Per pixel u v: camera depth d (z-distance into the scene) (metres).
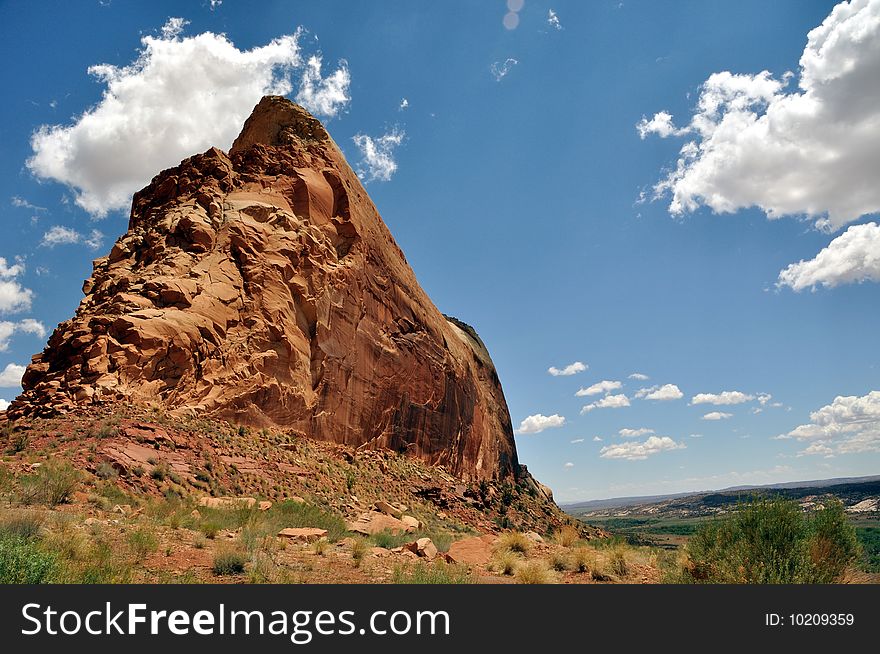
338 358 38.38
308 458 30.98
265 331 32.62
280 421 31.88
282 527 16.73
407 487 38.22
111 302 29.28
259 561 10.66
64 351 27.41
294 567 11.07
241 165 43.09
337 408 37.41
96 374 25.34
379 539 16.77
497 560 13.47
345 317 40.38
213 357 29.58
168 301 29.81
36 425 22.17
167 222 35.84
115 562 9.33
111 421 22.73
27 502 14.08
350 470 33.94
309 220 41.09
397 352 47.19
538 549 16.36
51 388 25.25
